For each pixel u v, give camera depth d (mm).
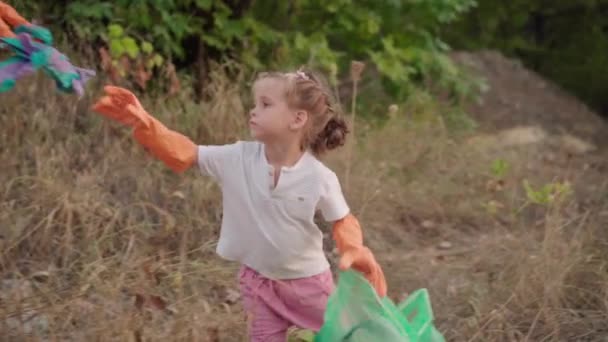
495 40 12734
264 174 3617
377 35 8500
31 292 4688
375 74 8906
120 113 3518
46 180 5324
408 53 8289
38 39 3652
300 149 3682
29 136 5816
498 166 6223
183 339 4305
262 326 3752
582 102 11656
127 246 5145
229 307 4719
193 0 7145
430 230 6461
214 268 5066
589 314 4980
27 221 5152
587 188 7582
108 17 6555
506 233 6203
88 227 5117
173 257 5164
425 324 4020
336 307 3678
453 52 11266
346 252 3645
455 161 7605
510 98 10430
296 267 3691
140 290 4570
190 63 7254
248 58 7188
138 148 6000
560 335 4816
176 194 5617
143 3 6605
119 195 5641
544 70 12953
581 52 13000
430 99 8445
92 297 4605
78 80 3551
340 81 8602
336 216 3684
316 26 8172
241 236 3682
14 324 4336
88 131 6047
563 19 13109
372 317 3729
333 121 3740
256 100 3656
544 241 5289
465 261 5859
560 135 9688
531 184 7391
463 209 6746
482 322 4840
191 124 6305
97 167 5723
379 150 7254
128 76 6582
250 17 7484
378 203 6355
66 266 4957
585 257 5293
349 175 6301
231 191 3654
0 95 5891
